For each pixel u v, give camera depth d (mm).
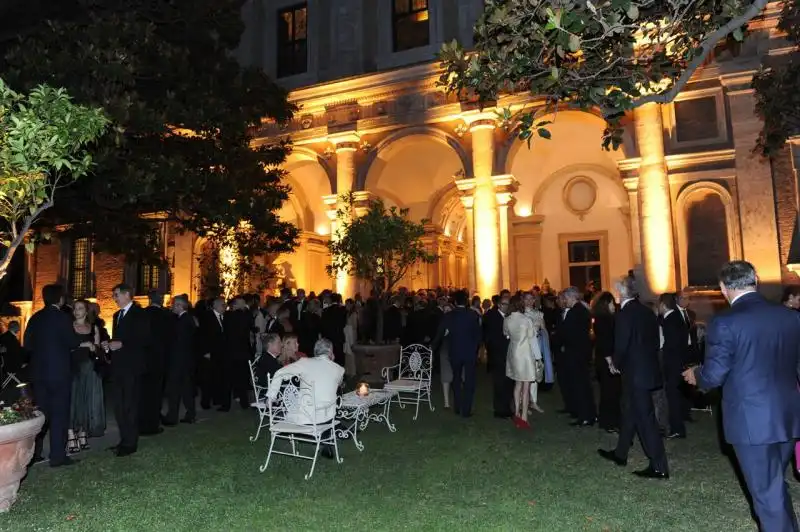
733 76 13531
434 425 8016
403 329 13727
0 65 15961
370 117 17625
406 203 23625
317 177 21375
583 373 8047
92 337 7051
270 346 7391
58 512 4797
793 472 5676
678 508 4734
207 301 11375
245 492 5266
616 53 5930
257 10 20469
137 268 20609
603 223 21750
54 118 4805
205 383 9820
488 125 15984
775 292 12672
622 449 5988
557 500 4941
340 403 6426
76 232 11156
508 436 7344
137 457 6512
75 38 10172
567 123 19594
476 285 15867
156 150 10844
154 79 11461
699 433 7520
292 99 18484
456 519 4531
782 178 12945
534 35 5273
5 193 4930
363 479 5598
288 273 21047
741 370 3566
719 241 13742
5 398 6465
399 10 18312
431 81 16797
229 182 11469
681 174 14008
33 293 22172
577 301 8352
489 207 15812
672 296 7582
